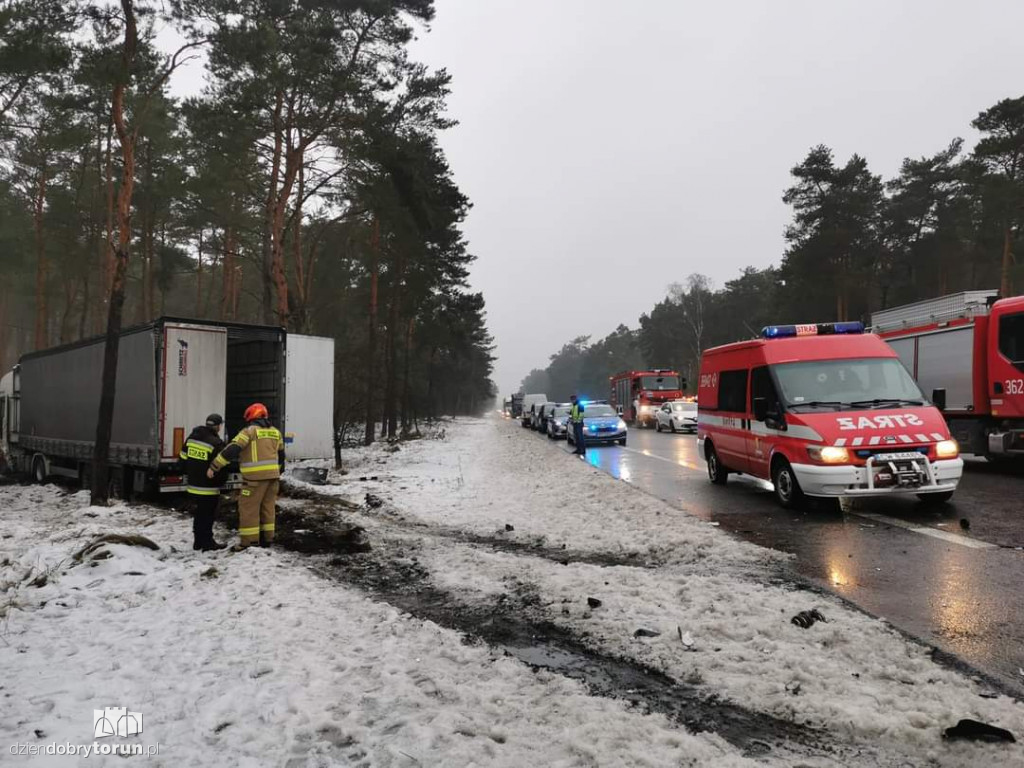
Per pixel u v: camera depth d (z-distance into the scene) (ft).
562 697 12.48
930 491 28.22
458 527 31.81
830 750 10.75
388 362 114.62
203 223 101.24
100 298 127.03
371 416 99.19
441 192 104.06
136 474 42.91
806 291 154.61
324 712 11.68
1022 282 135.33
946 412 46.68
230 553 25.86
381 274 124.88
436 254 124.06
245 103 65.00
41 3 43.60
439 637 16.01
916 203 161.07
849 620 16.02
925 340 48.93
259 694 12.47
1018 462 46.09
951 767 10.14
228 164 78.28
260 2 63.21
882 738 11.02
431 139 83.51
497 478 50.72
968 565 20.67
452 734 10.92
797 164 155.53
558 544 26.81
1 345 163.84
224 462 26.48
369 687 12.95
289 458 49.60
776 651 14.55
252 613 17.90
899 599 17.93
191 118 69.51
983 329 43.60
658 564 22.97
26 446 60.13
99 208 109.91
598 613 17.56
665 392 127.65
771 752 10.70
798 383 32.53
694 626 16.15
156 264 126.00
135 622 17.25
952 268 166.09
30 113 87.71
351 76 68.39
